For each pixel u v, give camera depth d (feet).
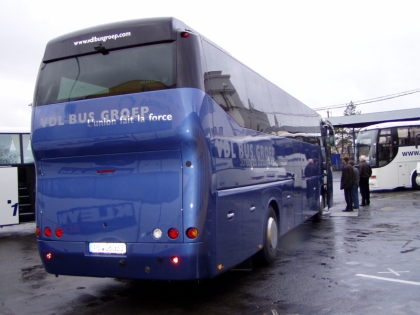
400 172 78.23
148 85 17.57
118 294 21.33
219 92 19.39
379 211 51.01
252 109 23.93
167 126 16.98
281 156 29.17
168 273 17.25
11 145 40.14
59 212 19.31
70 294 21.65
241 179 21.13
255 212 22.95
